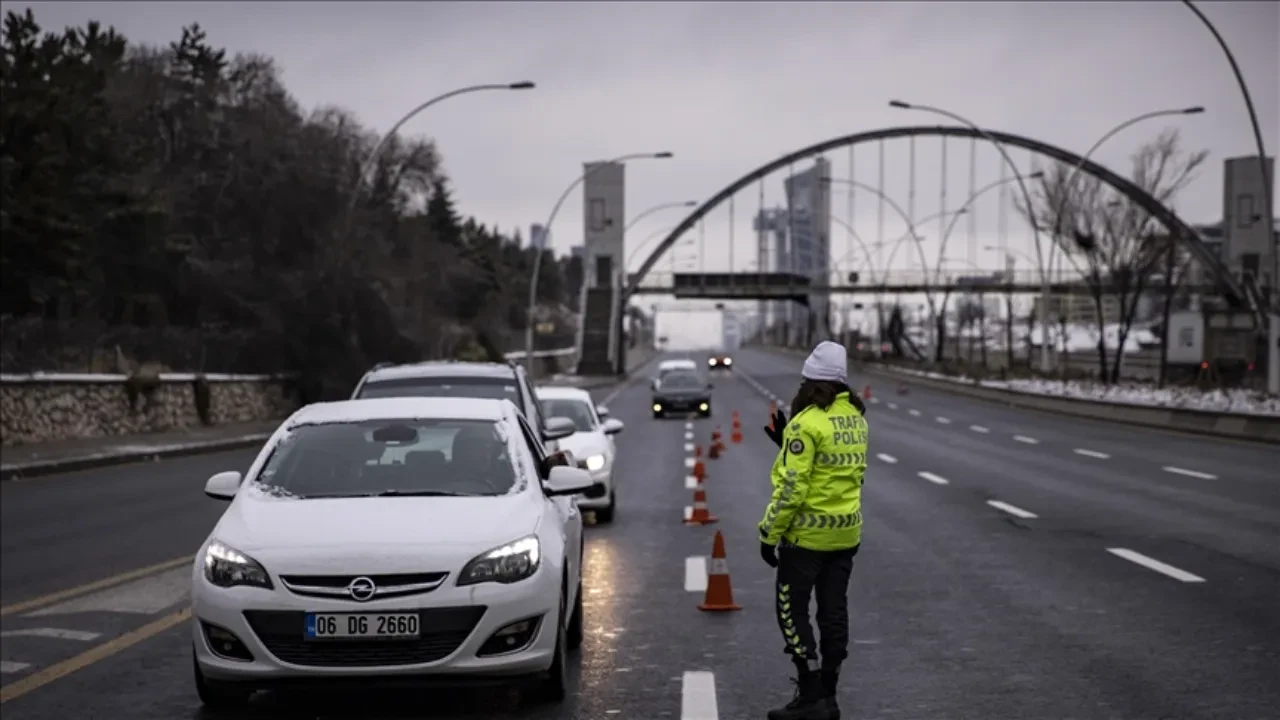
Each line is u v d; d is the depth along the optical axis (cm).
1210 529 1557
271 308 5062
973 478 2381
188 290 5288
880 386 8256
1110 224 5816
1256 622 979
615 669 869
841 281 13412
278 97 11125
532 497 802
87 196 4869
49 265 4219
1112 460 2728
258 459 837
